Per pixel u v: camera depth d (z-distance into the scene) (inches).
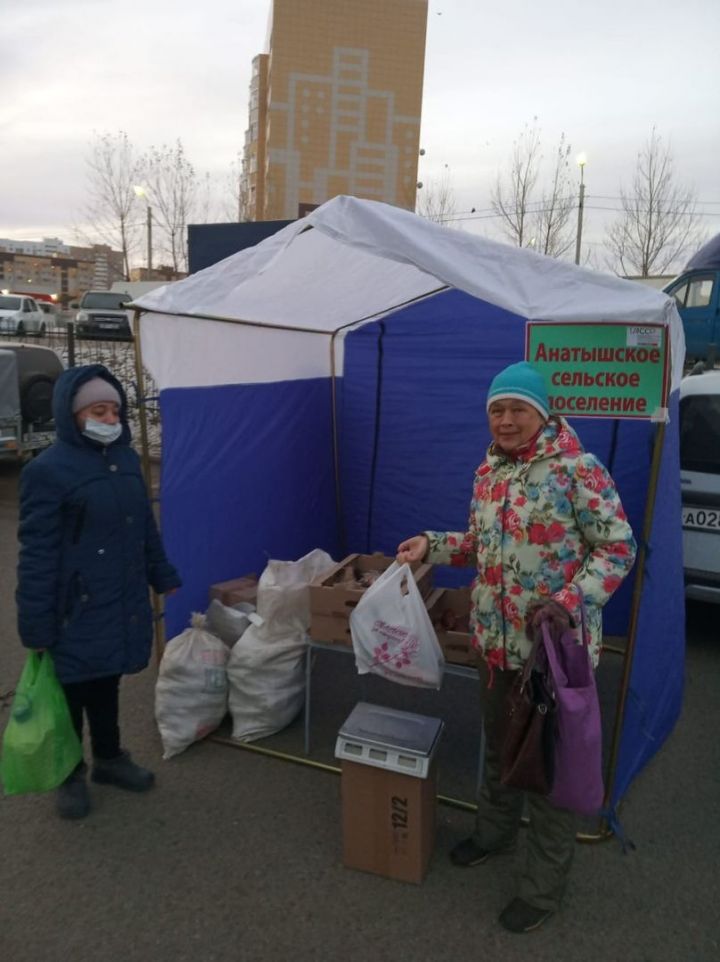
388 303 179.3
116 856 108.7
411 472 210.2
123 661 112.4
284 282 143.3
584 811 85.3
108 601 110.1
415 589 112.8
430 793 105.7
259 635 141.1
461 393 202.1
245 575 174.2
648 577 114.0
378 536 217.0
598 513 87.1
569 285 106.7
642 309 101.5
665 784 130.2
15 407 339.6
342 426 213.2
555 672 82.0
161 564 121.1
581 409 112.3
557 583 89.8
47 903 99.1
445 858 109.7
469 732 147.3
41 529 104.5
